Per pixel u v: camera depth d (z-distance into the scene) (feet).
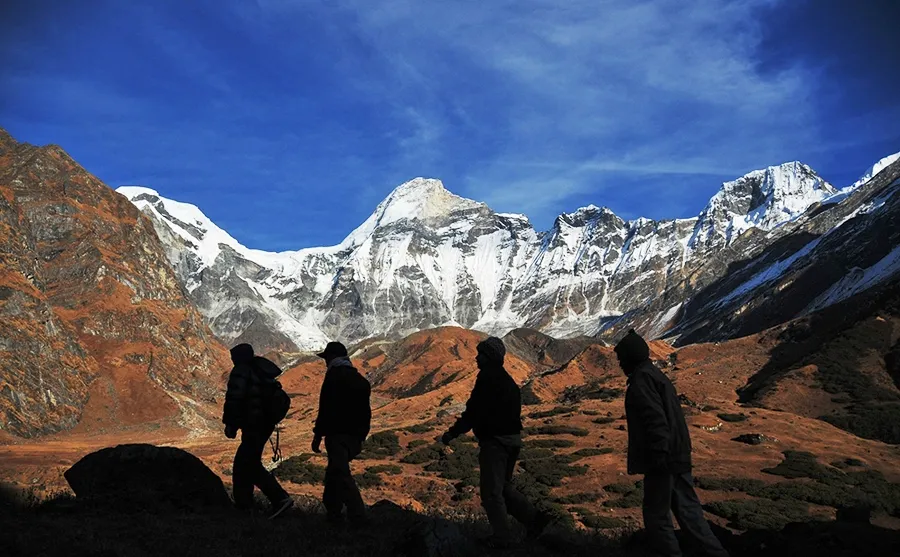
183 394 363.15
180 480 36.58
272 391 35.24
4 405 256.32
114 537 27.25
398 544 27.12
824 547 31.12
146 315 396.16
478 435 29.35
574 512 119.03
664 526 25.53
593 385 294.46
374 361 566.36
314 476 146.92
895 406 217.56
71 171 476.54
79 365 316.81
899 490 135.03
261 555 25.89
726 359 314.96
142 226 497.05
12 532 26.11
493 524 28.91
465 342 494.59
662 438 24.95
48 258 398.62
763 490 129.49
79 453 208.44
